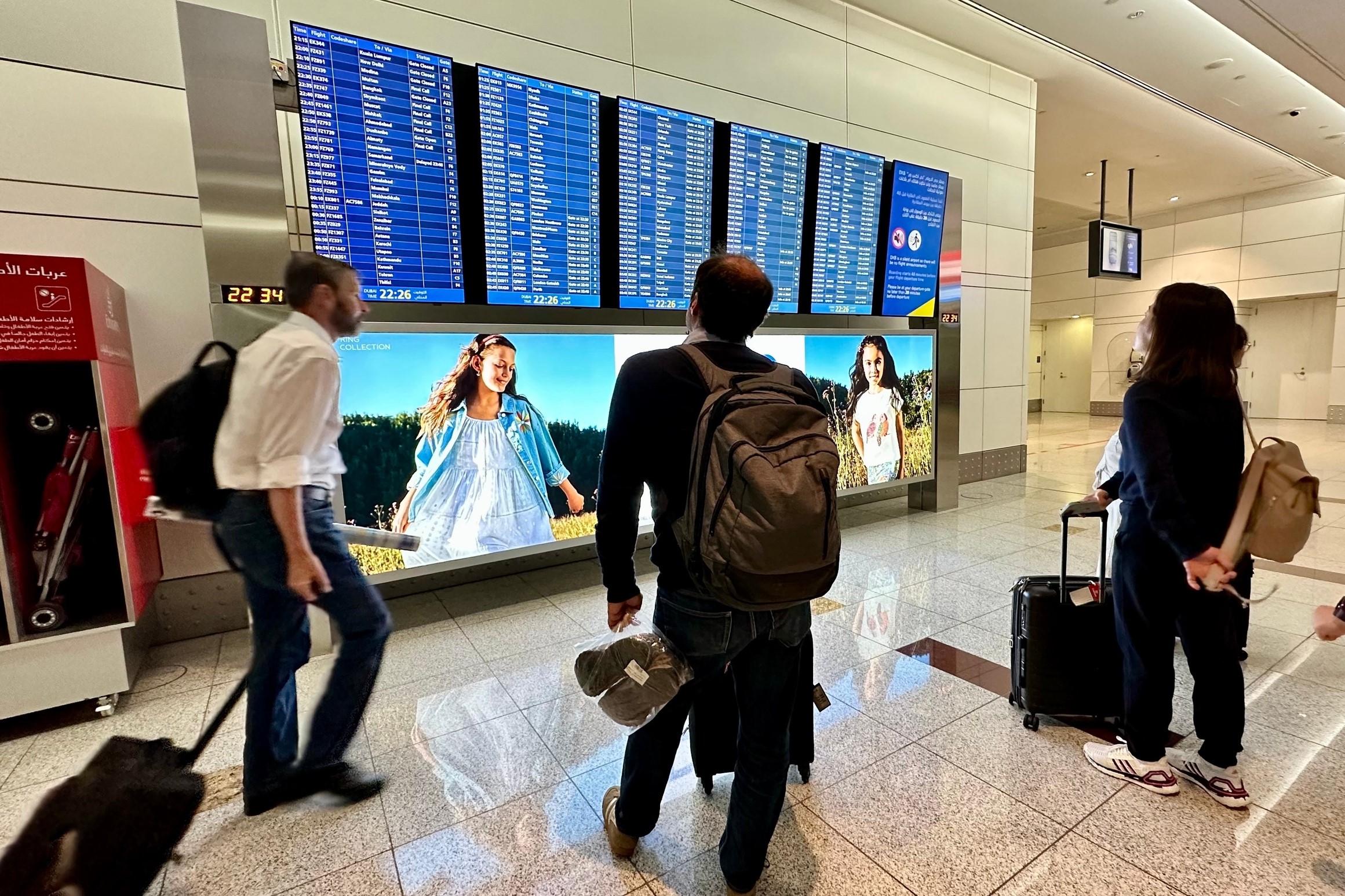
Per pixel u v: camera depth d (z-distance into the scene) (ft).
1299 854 5.25
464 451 11.34
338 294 5.94
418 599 12.12
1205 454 5.35
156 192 9.80
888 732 7.27
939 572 13.03
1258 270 39.04
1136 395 5.51
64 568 7.95
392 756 6.98
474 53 11.87
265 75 9.23
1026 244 22.48
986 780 6.35
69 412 8.41
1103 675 7.06
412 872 5.32
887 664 8.97
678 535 4.18
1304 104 22.76
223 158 9.05
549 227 12.25
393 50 10.37
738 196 14.71
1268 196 38.14
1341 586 11.52
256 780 5.98
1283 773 6.33
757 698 4.55
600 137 12.62
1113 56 19.11
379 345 10.47
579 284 12.76
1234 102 22.61
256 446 5.34
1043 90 22.63
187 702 8.33
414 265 11.07
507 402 11.75
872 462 17.11
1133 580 5.79
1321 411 39.14
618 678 4.43
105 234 9.50
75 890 3.95
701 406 4.13
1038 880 5.06
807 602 4.30
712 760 6.12
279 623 5.90
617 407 4.32
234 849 5.61
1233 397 5.46
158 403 5.36
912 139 18.76
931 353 18.21
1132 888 4.94
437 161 11.03
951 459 18.69
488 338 11.47
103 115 9.43
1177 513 5.05
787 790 6.26
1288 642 9.32
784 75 15.96
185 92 9.08
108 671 7.98
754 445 3.92
